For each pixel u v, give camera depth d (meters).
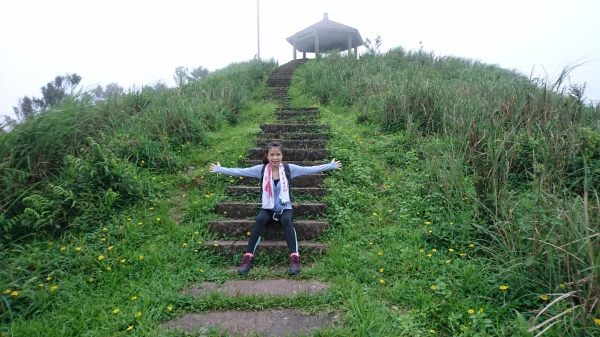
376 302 2.84
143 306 2.83
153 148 5.59
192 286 3.21
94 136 5.58
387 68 11.52
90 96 6.13
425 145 5.90
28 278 3.13
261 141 6.50
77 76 6.09
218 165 3.95
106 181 4.51
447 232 3.73
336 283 3.19
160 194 4.79
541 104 5.86
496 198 3.66
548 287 2.66
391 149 6.06
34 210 3.90
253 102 10.38
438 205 4.35
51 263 3.37
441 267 3.24
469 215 3.80
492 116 5.64
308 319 2.73
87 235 3.82
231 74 13.06
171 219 4.29
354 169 5.36
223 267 3.66
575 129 5.05
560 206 3.04
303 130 7.29
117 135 5.54
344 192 4.83
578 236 2.62
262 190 3.79
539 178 4.07
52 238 3.81
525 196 3.97
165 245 3.82
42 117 4.84
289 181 3.85
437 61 14.04
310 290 3.13
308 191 4.89
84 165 4.44
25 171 4.41
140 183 4.68
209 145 6.50
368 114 7.65
